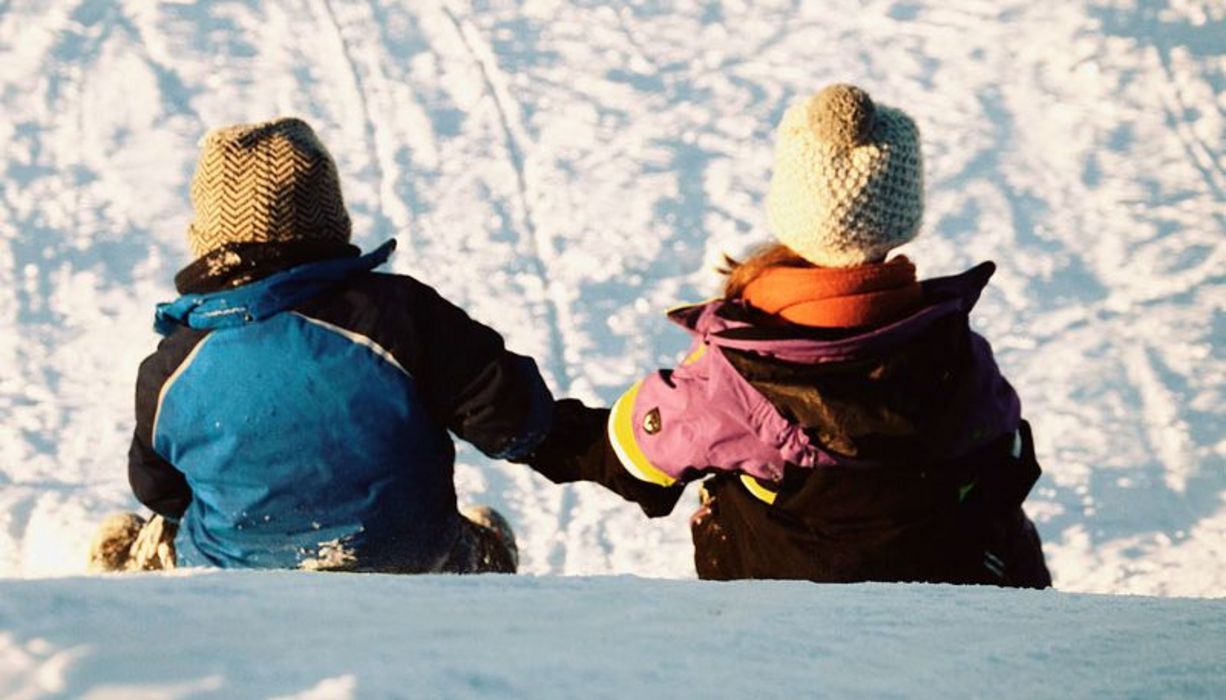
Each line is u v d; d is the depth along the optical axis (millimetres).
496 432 3863
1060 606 2348
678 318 3688
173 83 9594
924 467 3592
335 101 9484
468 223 8523
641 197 8734
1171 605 2410
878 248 3533
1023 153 9219
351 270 3758
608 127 9328
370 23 10148
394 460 3795
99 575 2000
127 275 8156
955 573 3662
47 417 7141
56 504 6566
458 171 8930
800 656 1901
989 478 3721
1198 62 9953
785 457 3592
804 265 3621
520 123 9328
